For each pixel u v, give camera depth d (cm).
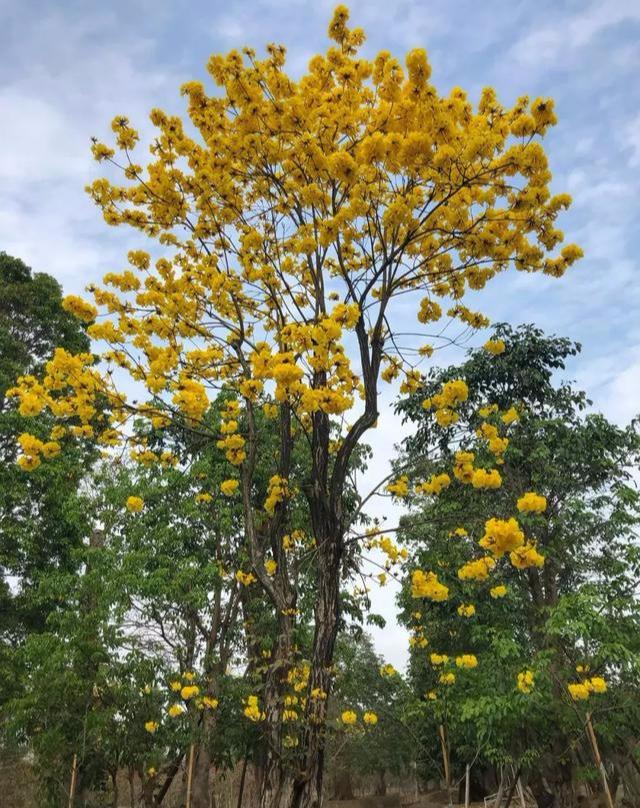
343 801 1698
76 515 1041
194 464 929
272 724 381
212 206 441
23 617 1151
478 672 767
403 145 351
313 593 838
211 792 914
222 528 911
